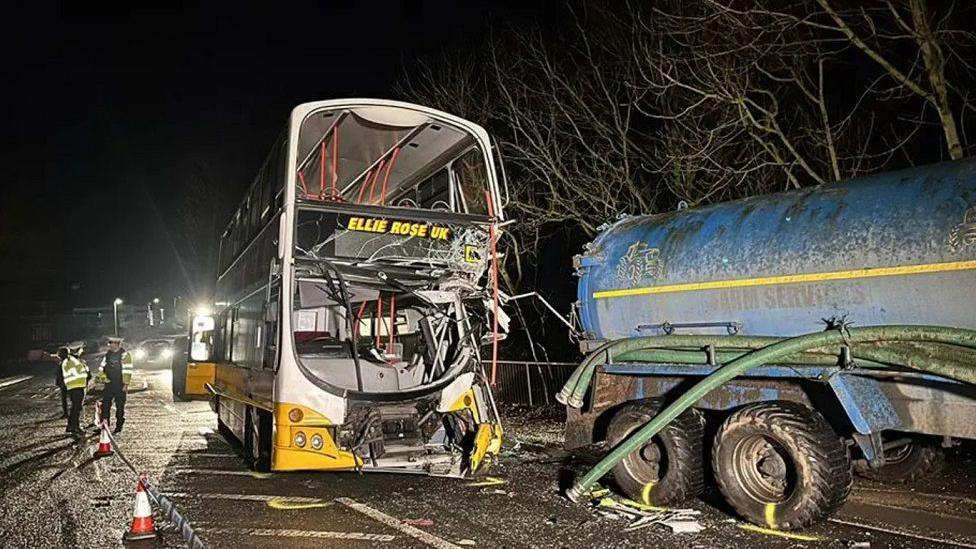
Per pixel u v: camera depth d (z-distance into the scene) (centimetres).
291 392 809
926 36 1030
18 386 2730
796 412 661
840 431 700
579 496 783
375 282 907
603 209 1645
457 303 925
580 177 1616
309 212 848
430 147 937
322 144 908
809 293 685
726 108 1325
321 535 697
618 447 764
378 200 1014
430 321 959
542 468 991
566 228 1895
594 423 876
